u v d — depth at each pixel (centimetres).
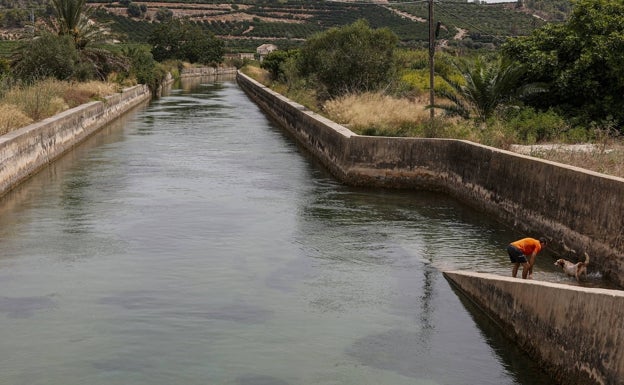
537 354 931
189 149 2875
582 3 2498
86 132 3225
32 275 1269
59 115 2797
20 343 979
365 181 2142
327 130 2470
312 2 16525
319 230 1612
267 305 1141
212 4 16862
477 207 1833
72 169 2383
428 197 2003
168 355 945
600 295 790
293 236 1558
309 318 1090
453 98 2477
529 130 2158
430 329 1057
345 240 1531
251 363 927
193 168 2416
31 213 1736
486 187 1786
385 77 3650
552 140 2125
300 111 3159
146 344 980
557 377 873
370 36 3856
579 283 1215
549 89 2464
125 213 1741
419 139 2094
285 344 991
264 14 16075
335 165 2305
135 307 1120
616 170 1563
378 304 1156
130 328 1034
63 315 1082
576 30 2489
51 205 1823
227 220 1688
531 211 1545
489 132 2109
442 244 1505
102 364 916
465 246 1491
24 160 2169
